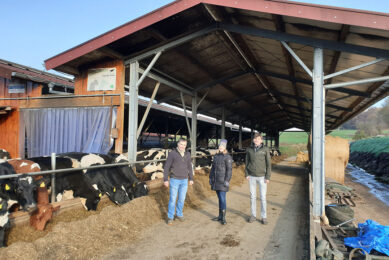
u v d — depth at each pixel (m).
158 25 6.02
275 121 26.53
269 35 5.79
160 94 10.55
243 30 5.97
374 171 19.67
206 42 6.96
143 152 8.65
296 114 20.14
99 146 7.22
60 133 7.93
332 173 10.81
